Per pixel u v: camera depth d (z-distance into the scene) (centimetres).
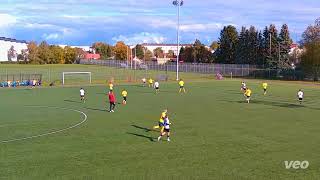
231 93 6725
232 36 16088
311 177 2139
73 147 2806
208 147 2789
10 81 8606
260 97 6128
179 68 15162
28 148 2791
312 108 4866
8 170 2273
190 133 3278
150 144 2889
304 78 10656
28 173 2220
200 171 2242
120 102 5453
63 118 4094
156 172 2227
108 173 2214
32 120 3978
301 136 3152
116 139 3058
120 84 8681
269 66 13362
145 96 6244
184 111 4566
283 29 13688
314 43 10519
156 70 15975
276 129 3453
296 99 5872
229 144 2878
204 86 8250
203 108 4828
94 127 3569
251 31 15362
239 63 15438
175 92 6919
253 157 2522
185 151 2678
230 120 3934
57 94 6550
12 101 5591
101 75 12150
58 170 2270
